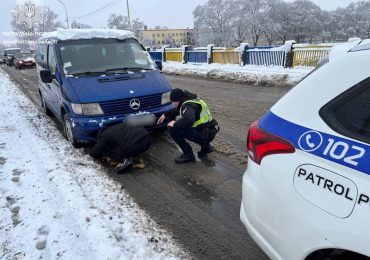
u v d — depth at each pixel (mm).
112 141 4449
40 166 4480
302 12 54281
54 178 4059
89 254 2707
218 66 17016
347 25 55188
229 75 13914
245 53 15773
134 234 2986
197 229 3096
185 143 4582
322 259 1697
